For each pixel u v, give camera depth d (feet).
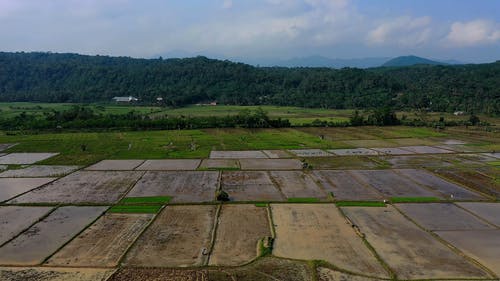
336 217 157.79
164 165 255.50
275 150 313.32
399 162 265.95
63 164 257.34
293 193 191.62
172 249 127.65
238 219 155.43
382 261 119.55
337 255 123.85
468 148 323.57
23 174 229.86
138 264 117.19
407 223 152.05
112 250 127.03
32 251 126.41
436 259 121.60
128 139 366.02
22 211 164.45
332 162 265.54
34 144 337.31
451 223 152.56
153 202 176.04
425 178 222.07
